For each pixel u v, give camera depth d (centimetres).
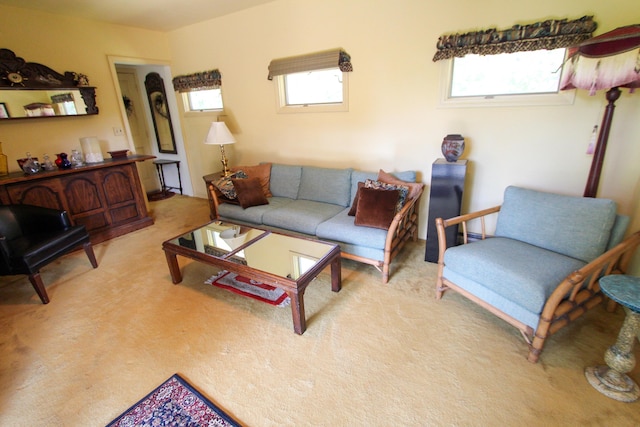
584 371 164
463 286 207
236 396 160
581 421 140
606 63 164
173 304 237
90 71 380
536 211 212
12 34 316
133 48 416
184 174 538
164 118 521
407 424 143
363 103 322
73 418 152
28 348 198
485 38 243
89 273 288
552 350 179
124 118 417
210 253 238
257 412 151
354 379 167
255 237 266
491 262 187
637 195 220
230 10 362
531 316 167
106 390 167
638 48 153
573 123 235
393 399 155
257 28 363
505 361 174
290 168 359
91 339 204
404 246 315
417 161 312
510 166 267
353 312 219
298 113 370
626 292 135
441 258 219
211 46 410
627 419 140
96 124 392
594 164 204
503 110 257
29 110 332
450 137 254
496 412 146
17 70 319
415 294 237
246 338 199
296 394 160
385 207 254
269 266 213
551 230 202
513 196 225
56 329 214
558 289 153
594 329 193
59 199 322
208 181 377
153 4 326
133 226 388
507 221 226
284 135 393
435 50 271
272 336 200
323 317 215
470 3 247
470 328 200
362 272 271
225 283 263
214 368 178
